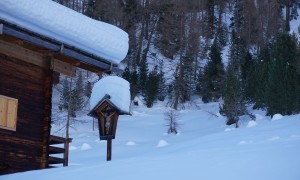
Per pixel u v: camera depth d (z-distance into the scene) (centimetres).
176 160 815
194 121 3931
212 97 4744
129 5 6344
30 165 1231
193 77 5212
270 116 3362
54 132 3466
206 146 1380
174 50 5853
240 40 5875
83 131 3616
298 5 7819
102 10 5966
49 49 1274
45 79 1317
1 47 1203
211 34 6619
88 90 4244
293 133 1451
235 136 1588
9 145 1185
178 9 6125
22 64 1262
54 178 768
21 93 1245
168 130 3516
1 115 1177
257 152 830
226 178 587
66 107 3722
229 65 4278
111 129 1212
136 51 5747
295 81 3322
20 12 1141
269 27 6656
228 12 7662
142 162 833
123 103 1217
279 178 550
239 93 3606
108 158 1203
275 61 3444
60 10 1247
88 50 1330
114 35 1388
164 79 5056
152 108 4600
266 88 3425
